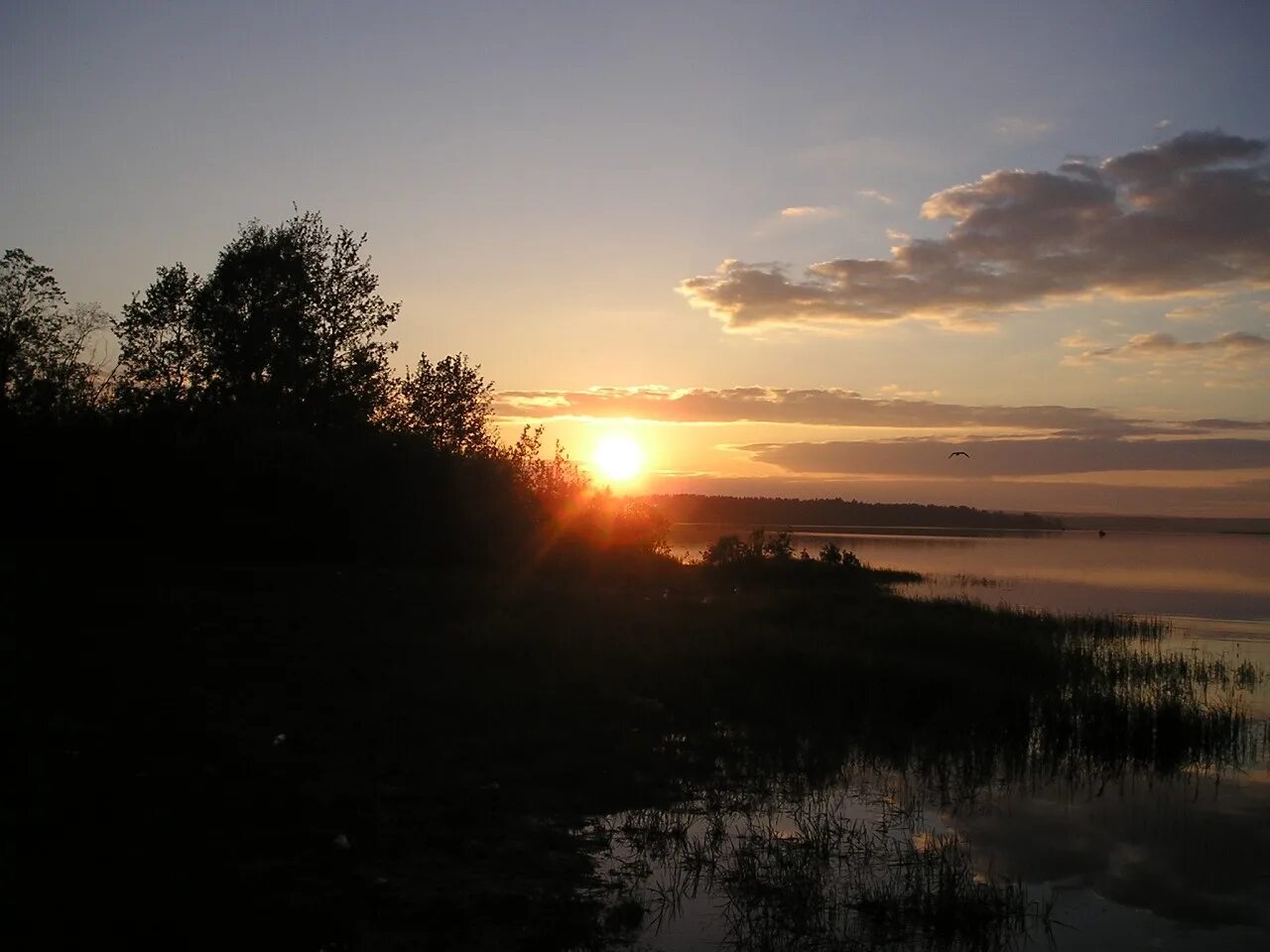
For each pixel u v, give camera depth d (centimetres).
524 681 1409
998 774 1183
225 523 2591
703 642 1766
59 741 969
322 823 844
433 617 1877
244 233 3731
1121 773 1218
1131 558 6519
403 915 696
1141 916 780
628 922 722
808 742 1265
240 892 698
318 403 3566
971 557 6388
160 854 747
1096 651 2073
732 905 761
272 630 1623
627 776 1062
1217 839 970
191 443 2628
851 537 10531
